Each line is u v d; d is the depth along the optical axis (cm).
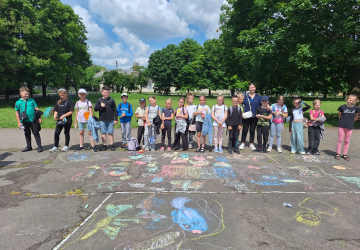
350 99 511
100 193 350
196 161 505
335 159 531
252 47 1298
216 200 328
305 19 1023
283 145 675
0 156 546
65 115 572
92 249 224
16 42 1667
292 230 257
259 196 342
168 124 591
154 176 418
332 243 235
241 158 531
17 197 336
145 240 238
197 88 4744
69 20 2553
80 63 2892
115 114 596
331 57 1153
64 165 481
